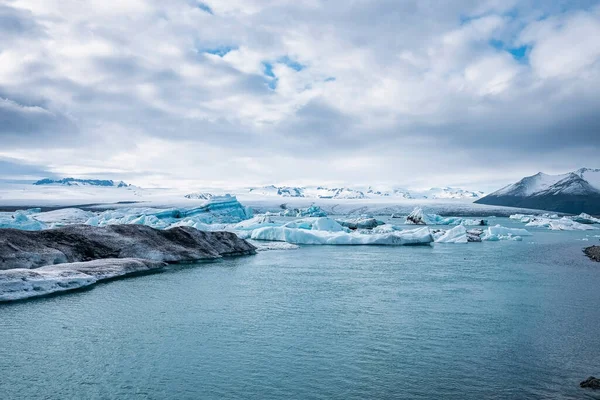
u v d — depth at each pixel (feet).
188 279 105.70
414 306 79.05
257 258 151.02
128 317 70.85
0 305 77.05
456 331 63.98
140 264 118.83
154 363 51.44
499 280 106.22
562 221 357.00
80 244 122.93
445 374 48.39
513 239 238.27
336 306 79.00
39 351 54.95
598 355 54.08
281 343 58.65
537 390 44.19
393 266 131.44
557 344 58.13
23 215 223.30
